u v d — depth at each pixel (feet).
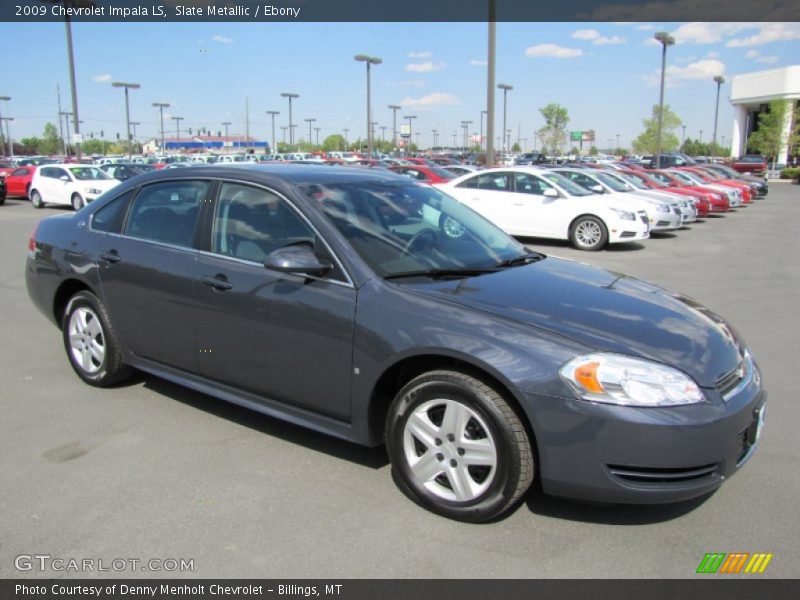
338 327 11.10
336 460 12.34
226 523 10.20
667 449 9.10
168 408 14.76
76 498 10.89
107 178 80.18
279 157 157.99
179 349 13.74
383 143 367.45
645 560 9.37
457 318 10.21
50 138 367.86
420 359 10.68
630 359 9.45
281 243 12.18
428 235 12.98
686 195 63.98
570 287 11.85
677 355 9.78
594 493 9.40
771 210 78.84
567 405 9.26
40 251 16.75
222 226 13.17
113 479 11.53
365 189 13.53
